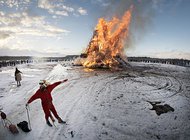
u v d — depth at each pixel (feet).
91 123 24.86
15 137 20.54
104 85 48.83
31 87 45.60
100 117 27.02
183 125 25.46
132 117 27.50
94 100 35.01
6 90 42.93
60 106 31.01
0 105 31.42
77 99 35.35
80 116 26.94
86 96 37.63
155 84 52.26
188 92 44.01
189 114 29.50
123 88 45.65
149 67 109.60
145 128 24.21
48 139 20.36
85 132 22.35
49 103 23.15
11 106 30.81
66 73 70.03
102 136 21.76
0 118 25.17
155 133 23.06
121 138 21.56
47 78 58.70
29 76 64.85
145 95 39.52
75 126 23.65
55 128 22.84
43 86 23.29
